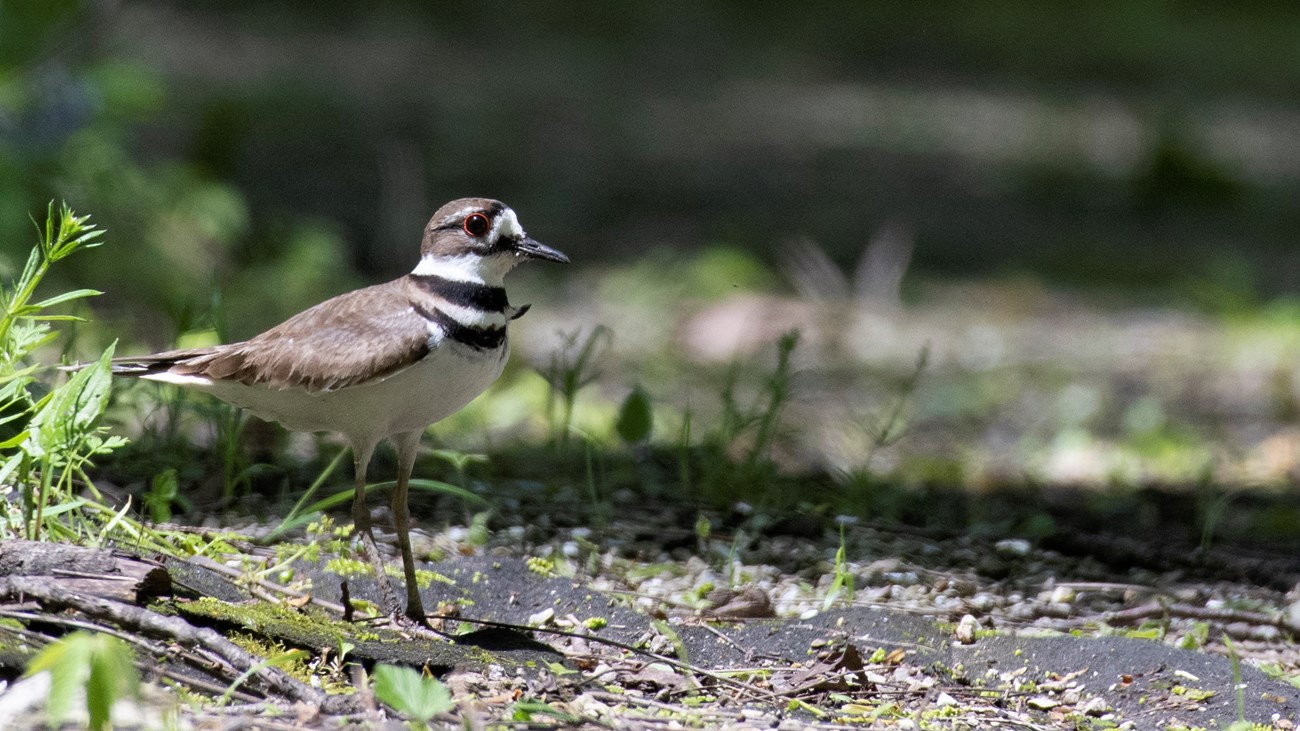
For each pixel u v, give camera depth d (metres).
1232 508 11.88
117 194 16.31
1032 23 49.69
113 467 9.25
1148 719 6.87
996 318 20.66
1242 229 28.48
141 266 16.30
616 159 30.06
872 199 28.80
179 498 8.58
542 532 9.30
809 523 9.76
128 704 5.56
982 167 32.69
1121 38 49.12
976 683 7.28
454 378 7.19
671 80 40.16
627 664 7.05
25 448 6.70
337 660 6.52
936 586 8.96
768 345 18.64
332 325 7.12
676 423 14.08
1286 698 7.10
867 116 37.59
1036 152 34.53
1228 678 7.29
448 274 7.29
